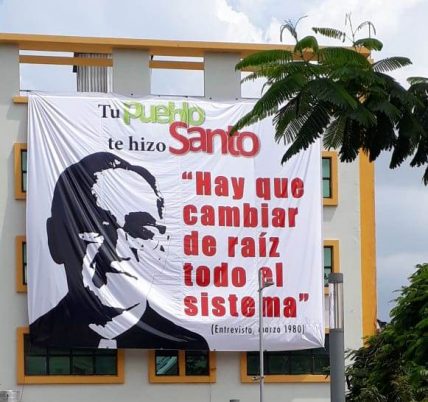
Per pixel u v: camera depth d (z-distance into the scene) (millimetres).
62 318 47000
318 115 12492
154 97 48812
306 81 12555
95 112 48094
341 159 12992
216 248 48188
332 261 50281
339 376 14008
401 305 30078
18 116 48344
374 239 50562
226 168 48656
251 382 48812
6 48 48500
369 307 50344
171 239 47875
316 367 49406
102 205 47500
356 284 50344
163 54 49469
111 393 48125
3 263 47969
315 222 49156
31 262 47031
